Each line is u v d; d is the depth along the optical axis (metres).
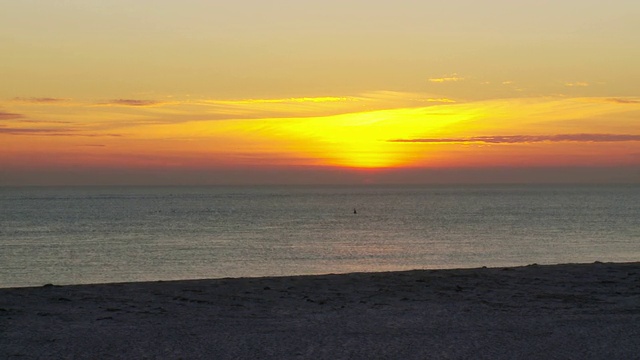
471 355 8.29
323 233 69.44
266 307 11.61
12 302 12.02
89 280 35.75
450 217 98.75
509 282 14.29
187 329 9.75
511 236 63.59
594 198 194.38
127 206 147.00
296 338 9.15
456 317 10.62
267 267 40.66
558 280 14.52
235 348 8.62
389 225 81.69
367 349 8.56
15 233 71.75
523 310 11.23
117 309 11.37
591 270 16.05
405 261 43.25
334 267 40.31
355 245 55.66
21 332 9.53
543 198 196.88
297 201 178.50
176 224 85.31
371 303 11.97
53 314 10.92
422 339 9.09
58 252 51.59
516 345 8.76
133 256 48.16
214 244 57.38
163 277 36.41
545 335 9.30
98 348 8.62
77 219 97.62
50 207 142.50
